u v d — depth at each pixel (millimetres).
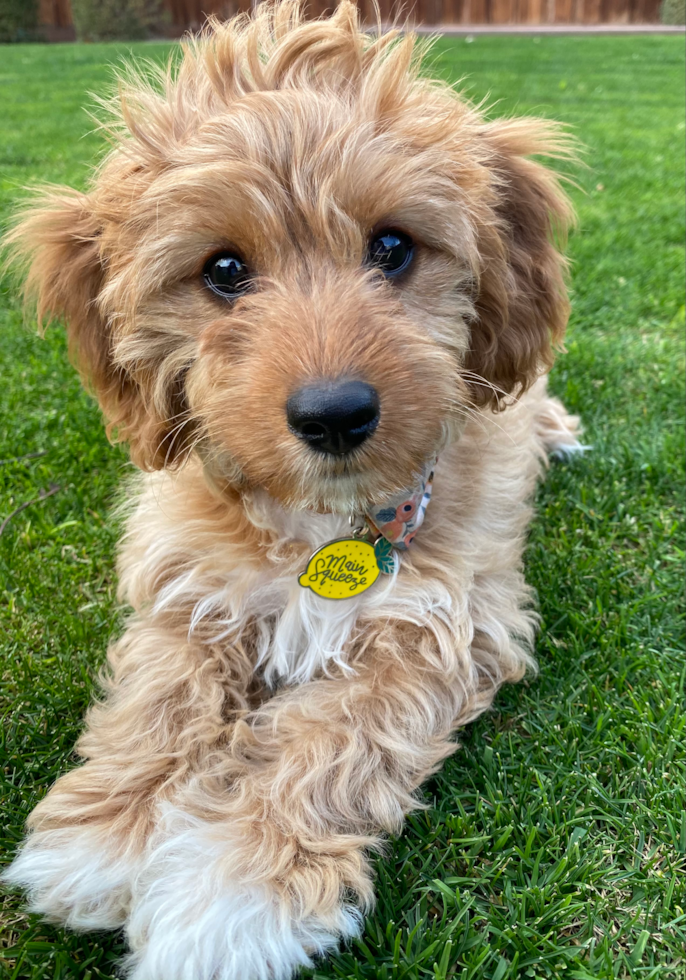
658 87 1708
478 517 333
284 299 249
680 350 600
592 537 413
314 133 253
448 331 278
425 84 302
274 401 234
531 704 315
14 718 312
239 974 219
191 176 253
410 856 257
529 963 229
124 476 453
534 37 2617
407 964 225
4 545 403
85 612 366
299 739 268
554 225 353
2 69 2090
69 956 231
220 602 315
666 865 260
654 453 469
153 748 278
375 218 258
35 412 527
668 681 323
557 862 254
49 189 347
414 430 242
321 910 228
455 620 298
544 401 494
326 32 280
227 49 280
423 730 277
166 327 277
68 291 322
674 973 229
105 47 2541
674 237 837
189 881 233
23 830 267
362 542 299
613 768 289
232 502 308
